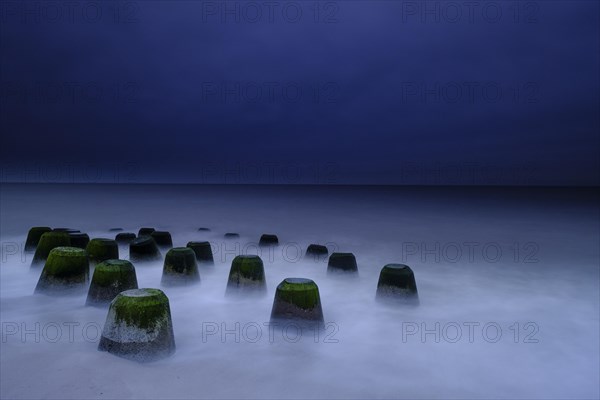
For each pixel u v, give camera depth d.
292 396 4.23
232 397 4.15
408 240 15.76
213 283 8.30
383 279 7.30
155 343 4.78
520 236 17.38
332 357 5.19
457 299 7.94
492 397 4.41
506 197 56.62
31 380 4.19
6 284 7.88
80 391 4.04
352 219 22.80
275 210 27.94
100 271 6.54
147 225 18.78
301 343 5.54
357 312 6.91
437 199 48.72
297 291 5.80
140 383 4.26
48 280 6.98
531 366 5.16
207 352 5.16
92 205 29.33
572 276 10.01
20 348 4.93
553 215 27.38
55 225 17.89
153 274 8.80
